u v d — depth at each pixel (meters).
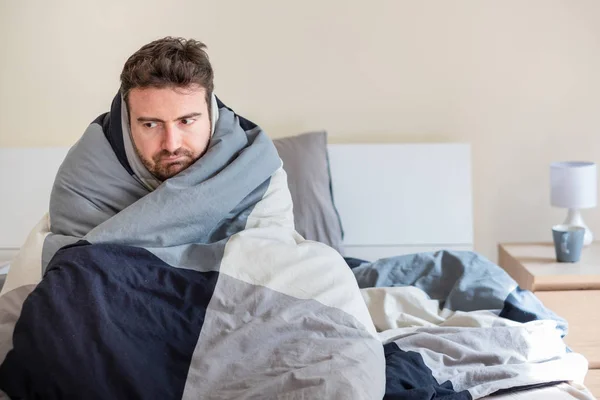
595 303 2.36
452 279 2.13
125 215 1.66
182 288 1.57
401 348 1.73
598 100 2.84
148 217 1.66
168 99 1.67
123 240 1.64
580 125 2.86
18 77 2.84
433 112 2.86
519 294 2.03
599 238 2.91
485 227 2.92
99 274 1.53
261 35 2.82
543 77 2.83
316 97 2.85
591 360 2.37
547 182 2.89
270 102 2.85
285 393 1.32
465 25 2.81
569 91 2.84
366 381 1.37
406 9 2.80
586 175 2.61
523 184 2.89
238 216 1.80
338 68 2.83
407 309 1.96
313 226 2.45
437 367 1.67
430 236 2.69
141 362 1.40
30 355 1.37
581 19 2.80
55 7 2.80
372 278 2.14
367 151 2.71
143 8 2.80
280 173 1.92
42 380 1.35
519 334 1.79
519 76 2.83
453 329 1.81
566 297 2.36
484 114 2.86
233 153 1.81
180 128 1.72
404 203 2.69
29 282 1.67
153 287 1.55
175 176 1.72
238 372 1.43
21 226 2.70
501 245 2.80
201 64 1.71
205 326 1.51
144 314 1.49
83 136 1.85
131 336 1.45
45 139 2.88
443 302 2.09
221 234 1.78
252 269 1.62
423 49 2.82
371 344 1.51
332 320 1.56
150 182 1.79
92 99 2.85
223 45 2.82
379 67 2.83
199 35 2.82
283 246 1.68
